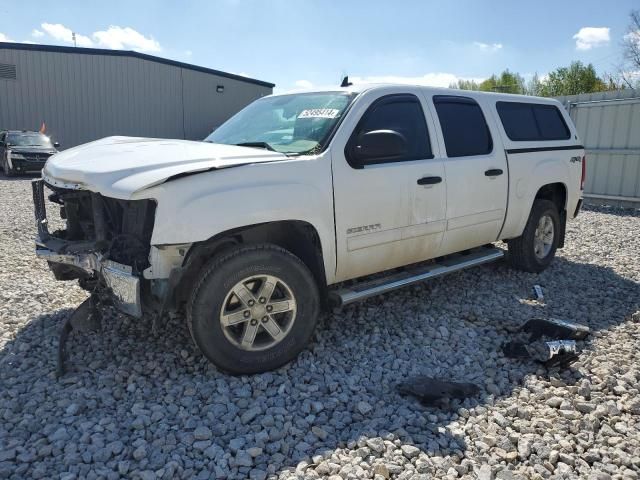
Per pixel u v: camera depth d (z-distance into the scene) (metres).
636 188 11.95
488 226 5.31
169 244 3.24
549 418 3.16
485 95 5.51
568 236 8.55
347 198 3.96
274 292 3.69
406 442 2.88
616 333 4.46
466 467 2.69
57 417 3.07
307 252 3.89
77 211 4.25
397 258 4.50
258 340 3.65
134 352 3.93
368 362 3.87
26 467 2.63
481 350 4.11
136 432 2.94
